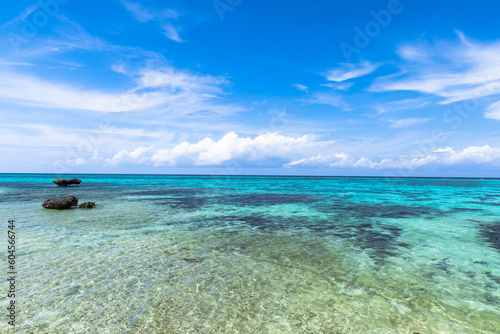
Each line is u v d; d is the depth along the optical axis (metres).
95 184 60.72
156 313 5.70
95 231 12.91
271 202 25.84
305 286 7.10
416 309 5.98
